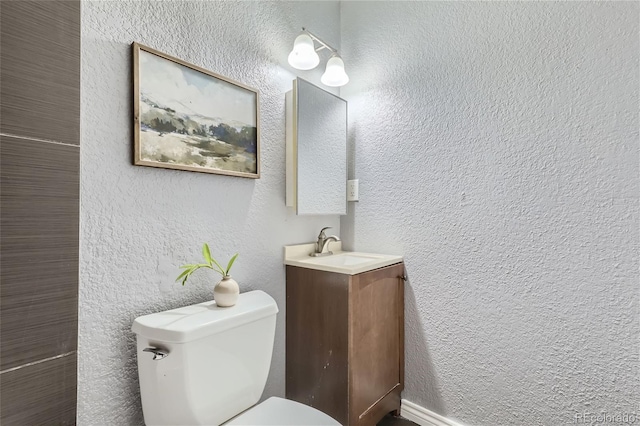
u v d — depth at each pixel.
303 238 1.56
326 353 1.28
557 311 1.14
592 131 1.07
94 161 0.88
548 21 1.15
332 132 1.62
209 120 1.15
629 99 1.00
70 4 0.77
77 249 0.78
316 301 1.32
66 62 0.76
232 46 1.25
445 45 1.41
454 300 1.38
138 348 0.91
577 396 1.10
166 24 1.04
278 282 1.42
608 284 1.04
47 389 0.73
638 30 0.99
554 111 1.14
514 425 1.22
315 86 1.53
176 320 0.91
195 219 1.12
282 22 1.46
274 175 1.41
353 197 1.73
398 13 1.57
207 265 1.08
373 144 1.66
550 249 1.15
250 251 1.31
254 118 1.31
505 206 1.25
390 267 1.43
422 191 1.47
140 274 0.98
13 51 0.67
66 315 0.76
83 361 0.87
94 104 0.88
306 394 1.35
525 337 1.20
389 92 1.60
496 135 1.27
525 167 1.20
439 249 1.42
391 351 1.44
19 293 0.68
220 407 0.93
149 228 1.00
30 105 0.70
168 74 1.03
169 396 0.86
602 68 1.05
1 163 0.65
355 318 1.22
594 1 1.06
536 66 1.17
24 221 0.69
